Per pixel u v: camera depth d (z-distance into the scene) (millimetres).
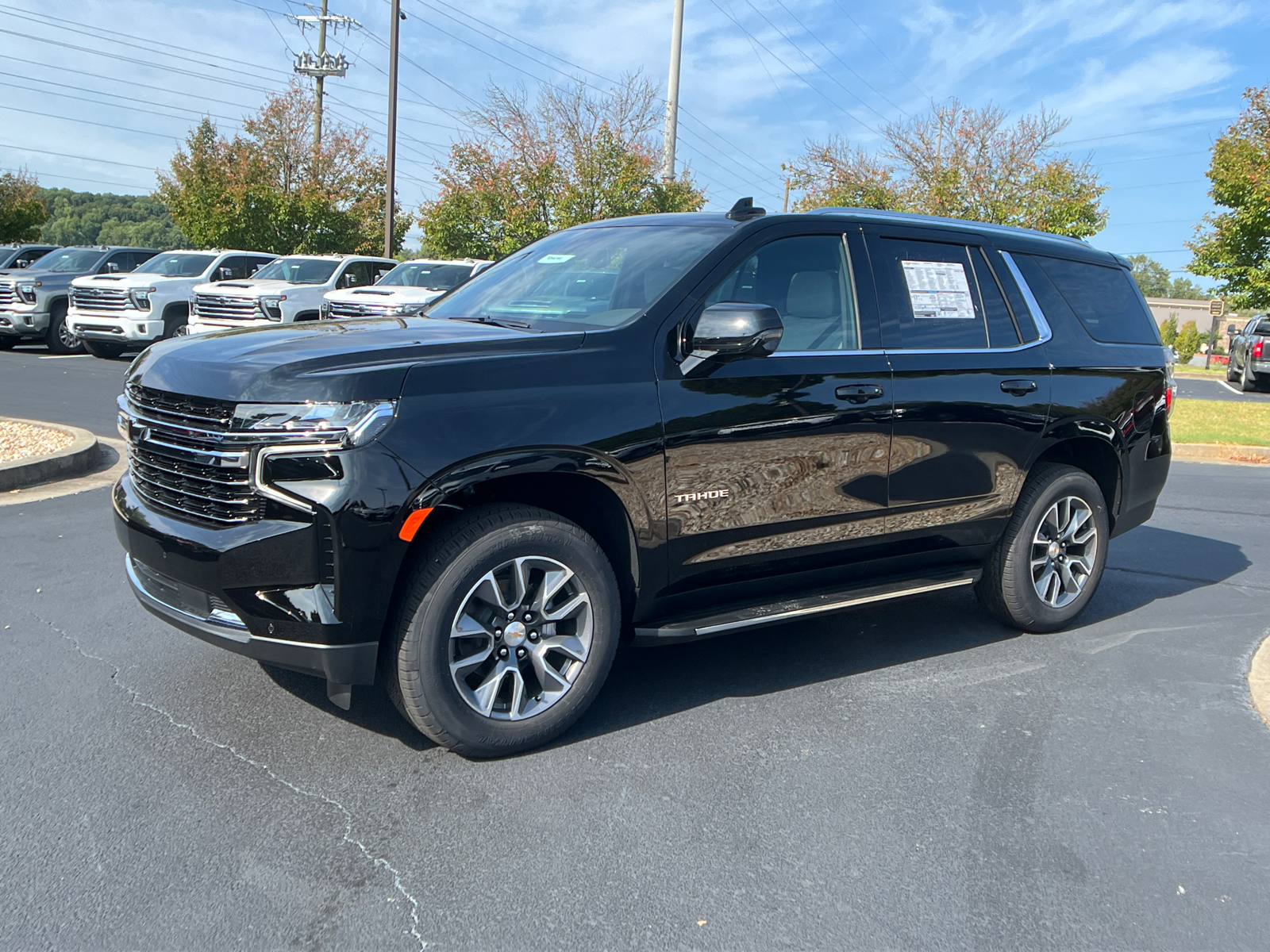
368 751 3385
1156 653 4734
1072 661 4594
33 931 2367
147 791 3057
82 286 17109
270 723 3570
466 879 2652
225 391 3043
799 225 4086
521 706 3389
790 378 3830
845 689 4141
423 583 3129
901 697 4070
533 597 3400
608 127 25641
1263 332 24484
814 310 4047
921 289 4398
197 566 3082
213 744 3391
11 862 2648
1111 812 3146
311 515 2961
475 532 3184
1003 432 4523
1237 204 19797
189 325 16328
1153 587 5969
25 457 7762
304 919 2455
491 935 2422
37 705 3639
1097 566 5051
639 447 3438
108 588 5008
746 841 2893
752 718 3795
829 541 4070
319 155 30531
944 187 27000
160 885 2570
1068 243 5203
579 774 3279
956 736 3689
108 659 4098
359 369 3045
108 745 3352
